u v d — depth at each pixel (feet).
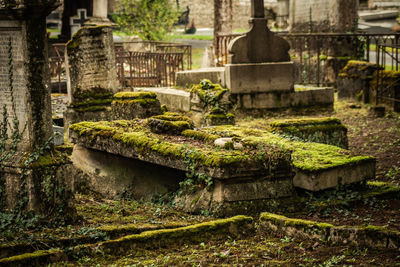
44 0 18.07
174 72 49.67
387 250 16.22
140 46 70.03
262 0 41.37
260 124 38.19
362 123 39.45
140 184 24.75
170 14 75.97
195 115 35.86
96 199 24.18
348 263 15.47
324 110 43.45
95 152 26.71
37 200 18.58
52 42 74.95
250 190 20.65
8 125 19.25
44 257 15.74
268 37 41.65
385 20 103.91
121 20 74.74
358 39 55.26
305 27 60.75
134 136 23.62
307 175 21.75
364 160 22.94
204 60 62.80
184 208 21.53
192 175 21.07
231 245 17.54
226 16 63.26
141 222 19.40
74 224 19.20
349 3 56.29
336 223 19.80
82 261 16.10
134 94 31.53
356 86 45.91
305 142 26.09
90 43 36.47
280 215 19.83
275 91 41.93
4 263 15.08
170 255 16.66
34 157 18.65
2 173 19.15
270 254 16.67
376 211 21.26
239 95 40.98
